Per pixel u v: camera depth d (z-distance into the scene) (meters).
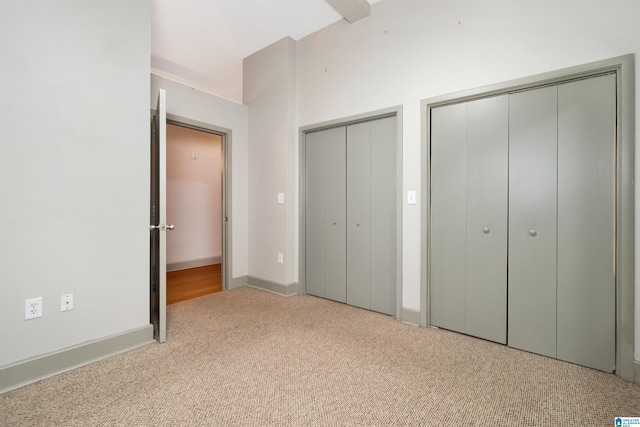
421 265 2.53
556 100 2.00
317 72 3.24
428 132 2.51
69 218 1.85
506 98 2.17
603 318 1.85
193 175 5.09
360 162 2.99
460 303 2.40
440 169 2.47
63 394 1.59
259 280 3.67
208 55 3.74
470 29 2.28
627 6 1.76
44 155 1.76
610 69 1.81
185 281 4.08
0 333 1.62
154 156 2.52
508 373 1.82
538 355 2.06
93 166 1.95
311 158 3.40
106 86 2.00
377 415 1.44
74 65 1.86
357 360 1.97
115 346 2.04
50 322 1.79
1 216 1.62
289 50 3.36
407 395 1.60
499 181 2.21
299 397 1.58
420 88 2.53
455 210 2.40
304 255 3.46
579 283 1.93
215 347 2.14
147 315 2.23
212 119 3.42
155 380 1.73
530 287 2.10
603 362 1.85
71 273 1.86
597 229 1.87
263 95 3.60
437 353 2.07
